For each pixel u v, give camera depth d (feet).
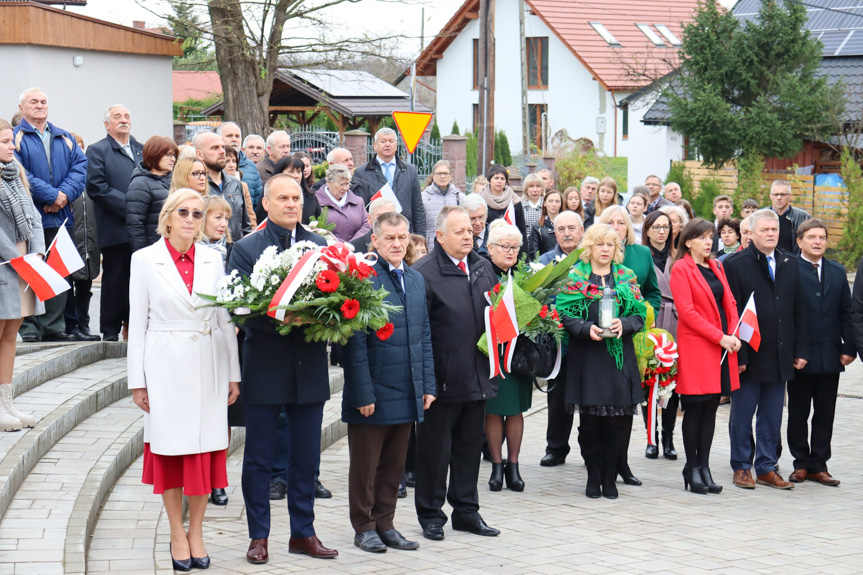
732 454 28.71
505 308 22.77
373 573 20.07
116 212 30.48
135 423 26.58
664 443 31.81
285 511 24.67
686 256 28.19
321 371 20.80
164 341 19.67
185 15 75.51
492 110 74.90
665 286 32.68
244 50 76.48
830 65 95.81
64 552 18.43
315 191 34.35
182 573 19.70
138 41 67.26
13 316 23.44
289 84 107.14
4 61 59.62
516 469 27.50
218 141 28.37
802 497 27.43
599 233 26.43
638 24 155.43
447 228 22.84
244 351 20.68
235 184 29.48
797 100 84.02
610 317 25.72
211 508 24.18
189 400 19.66
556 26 149.28
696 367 27.35
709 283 28.27
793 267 28.63
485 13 74.13
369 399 20.90
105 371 30.01
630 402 26.22
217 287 19.80
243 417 22.53
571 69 150.20
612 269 26.78
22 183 25.03
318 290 19.62
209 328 19.94
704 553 21.91
